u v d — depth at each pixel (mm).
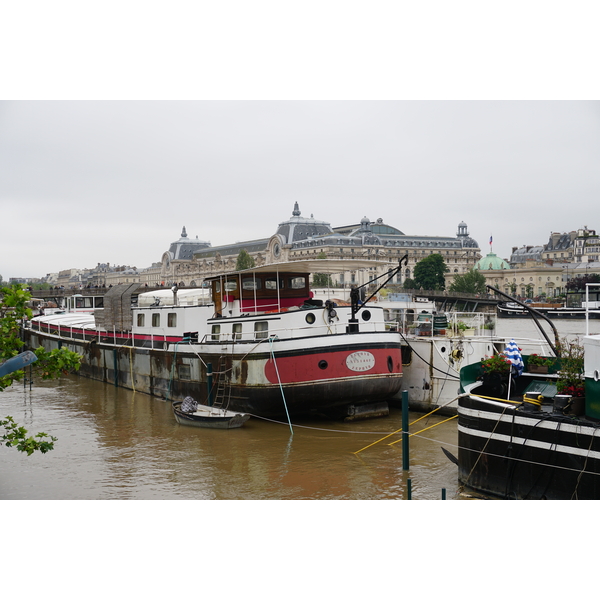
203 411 29844
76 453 25000
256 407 28641
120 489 20438
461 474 17750
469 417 17312
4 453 25062
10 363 13062
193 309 35438
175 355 34562
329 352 27250
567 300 107188
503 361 18875
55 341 53156
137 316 40969
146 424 29984
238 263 194250
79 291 95062
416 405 31297
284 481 20797
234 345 29531
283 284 32375
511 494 16031
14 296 16125
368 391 27969
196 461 23438
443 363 30234
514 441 15992
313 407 27766
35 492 20281
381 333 28344
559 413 15539
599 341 14609
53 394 39844
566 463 14844
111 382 43531
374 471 21609
